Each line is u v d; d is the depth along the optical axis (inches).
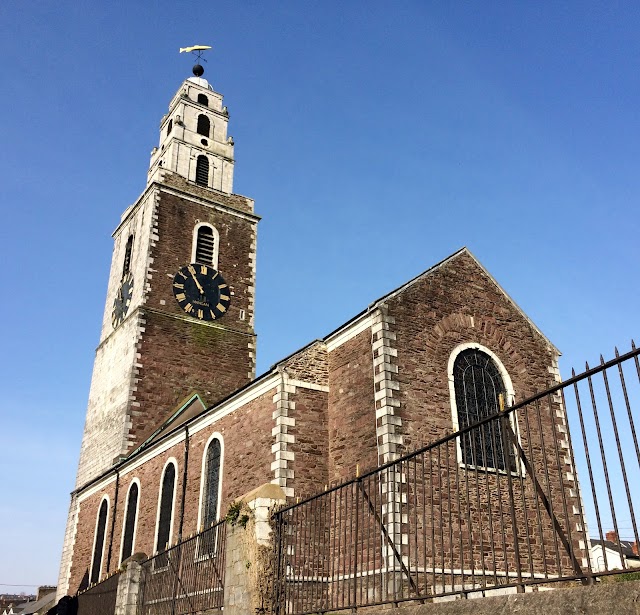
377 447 674.8
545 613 226.1
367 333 740.7
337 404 762.2
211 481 876.0
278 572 436.8
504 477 709.3
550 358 829.2
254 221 1525.6
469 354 768.3
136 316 1293.1
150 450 1066.7
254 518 454.3
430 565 607.8
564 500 262.4
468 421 724.0
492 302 817.5
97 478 1235.9
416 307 749.9
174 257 1378.0
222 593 486.0
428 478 653.9
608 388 245.3
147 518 1016.9
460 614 263.7
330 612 404.2
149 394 1250.6
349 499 676.1
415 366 717.3
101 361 1417.3
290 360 775.7
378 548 615.5
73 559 1259.2
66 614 896.9
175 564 587.5
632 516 225.0
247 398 832.9
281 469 721.6
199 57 1696.6
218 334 1370.6
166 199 1414.9
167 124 1595.7
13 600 3811.5
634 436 229.9
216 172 1542.8
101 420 1320.1
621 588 204.4
